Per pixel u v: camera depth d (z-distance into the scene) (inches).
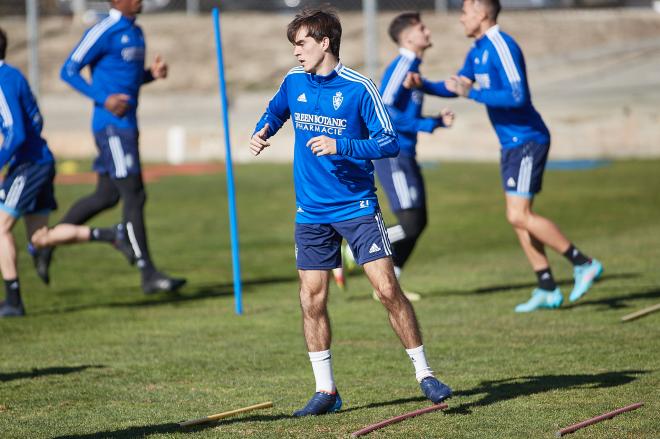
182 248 1496.1
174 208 1870.1
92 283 1250.0
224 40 3329.2
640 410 647.1
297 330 962.1
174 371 800.3
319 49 639.1
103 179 1198.3
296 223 671.8
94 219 1755.7
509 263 1348.4
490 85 1010.7
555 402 675.4
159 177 2285.9
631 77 2844.5
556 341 875.4
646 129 2466.8
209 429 629.0
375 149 629.3
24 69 3213.6
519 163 1013.8
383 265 650.8
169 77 3144.7
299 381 762.2
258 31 3373.5
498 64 994.7
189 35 3363.7
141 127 2716.5
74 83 1131.9
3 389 746.2
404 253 1113.4
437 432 608.4
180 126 2711.6
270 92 2952.8
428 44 1082.7
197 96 2957.7
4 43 1002.7
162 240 1562.5
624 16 3255.4
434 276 1266.0
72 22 3501.5
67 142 2659.9
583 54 2984.7
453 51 2960.1
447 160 2506.2
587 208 1769.2
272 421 645.9
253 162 2564.0
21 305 1053.8
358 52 2974.9
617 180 2082.9
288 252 1465.3
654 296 1074.1
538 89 2807.6
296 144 668.1
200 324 999.0
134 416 666.2
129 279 1277.1
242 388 743.1
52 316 1048.8
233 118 2783.0
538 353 831.7
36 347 899.4
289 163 2527.1
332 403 667.4
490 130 2500.0
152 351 876.0
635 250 1379.2
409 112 1083.3
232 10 3521.2
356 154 626.2
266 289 1203.9
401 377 767.7
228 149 1057.5
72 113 2940.5
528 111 1010.1
